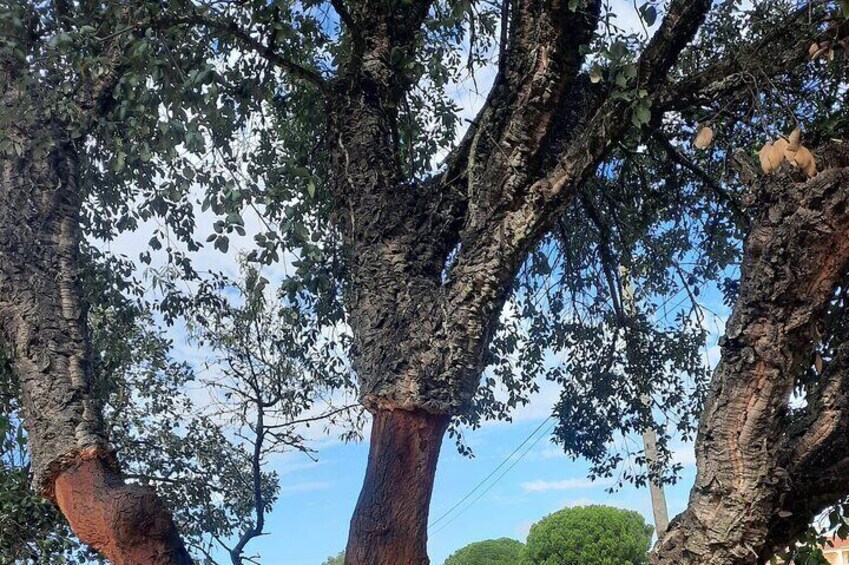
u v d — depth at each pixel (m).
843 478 2.64
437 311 3.15
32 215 3.44
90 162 4.07
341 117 3.88
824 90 3.97
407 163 5.18
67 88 3.57
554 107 3.29
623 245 5.43
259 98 4.04
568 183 3.16
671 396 6.04
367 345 3.23
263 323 5.90
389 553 2.84
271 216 3.70
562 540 23.23
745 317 2.53
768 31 3.82
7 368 3.77
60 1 3.71
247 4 3.95
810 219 2.43
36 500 5.40
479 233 3.22
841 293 3.35
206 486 6.89
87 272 4.72
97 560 5.96
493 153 3.33
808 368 3.32
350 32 4.24
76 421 3.05
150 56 3.40
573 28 3.24
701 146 3.04
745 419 2.49
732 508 2.48
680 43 3.23
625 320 5.77
